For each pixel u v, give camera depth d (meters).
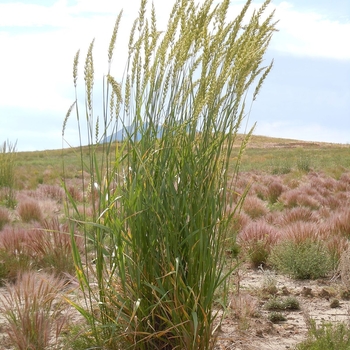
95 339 3.64
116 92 3.20
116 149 3.43
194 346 3.38
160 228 3.35
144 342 3.49
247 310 4.96
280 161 34.34
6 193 14.80
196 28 3.24
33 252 6.65
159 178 3.33
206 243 3.32
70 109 3.39
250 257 7.30
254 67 3.33
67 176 23.56
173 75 3.33
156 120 3.38
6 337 4.12
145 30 3.32
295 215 10.80
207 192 3.28
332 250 7.49
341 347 3.80
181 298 3.39
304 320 4.91
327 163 33.50
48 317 4.05
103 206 3.46
